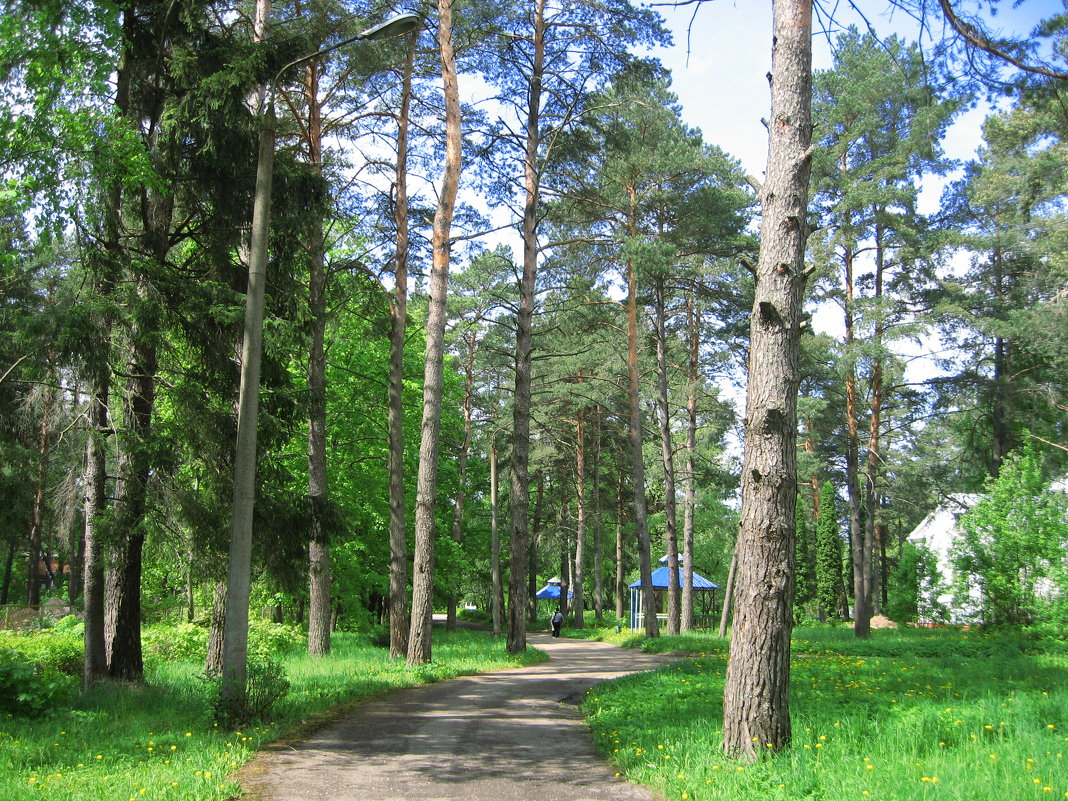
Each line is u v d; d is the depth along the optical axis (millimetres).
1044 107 9961
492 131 20625
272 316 12352
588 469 48562
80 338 10352
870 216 24750
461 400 37625
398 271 20375
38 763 7281
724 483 32406
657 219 27641
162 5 11836
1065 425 27766
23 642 15305
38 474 14234
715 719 9500
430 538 17562
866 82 24219
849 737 7895
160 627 21719
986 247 25156
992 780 6012
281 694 9805
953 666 15742
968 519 26344
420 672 15586
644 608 28766
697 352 31875
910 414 33000
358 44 17312
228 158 11984
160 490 11586
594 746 8891
